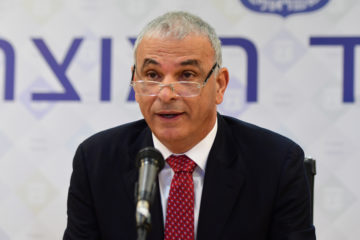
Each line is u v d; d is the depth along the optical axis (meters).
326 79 9.07
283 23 9.14
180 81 5.02
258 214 5.46
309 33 9.09
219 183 5.55
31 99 9.41
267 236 5.59
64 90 9.39
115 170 5.86
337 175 9.05
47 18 9.41
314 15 9.09
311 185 6.05
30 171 9.46
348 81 9.02
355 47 9.01
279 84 9.15
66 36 9.39
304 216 5.52
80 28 9.39
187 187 5.42
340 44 9.04
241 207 5.50
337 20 9.05
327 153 9.09
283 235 5.40
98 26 9.38
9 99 9.41
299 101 9.12
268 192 5.51
